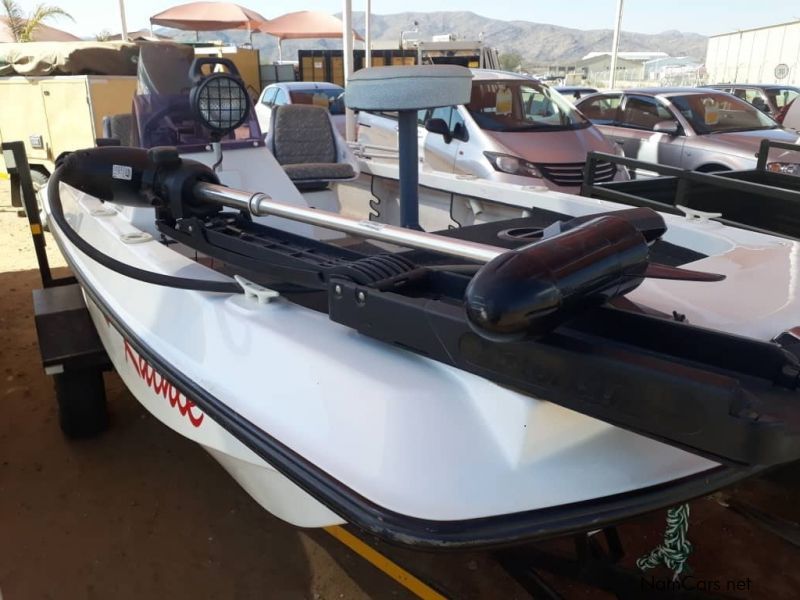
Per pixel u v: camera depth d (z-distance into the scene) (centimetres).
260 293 193
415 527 142
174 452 340
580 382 125
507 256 118
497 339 113
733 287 199
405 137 216
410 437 148
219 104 267
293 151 447
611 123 968
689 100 908
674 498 151
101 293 263
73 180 233
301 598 253
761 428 107
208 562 270
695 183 376
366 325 162
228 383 188
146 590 256
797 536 238
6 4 2284
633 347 136
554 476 147
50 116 771
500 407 146
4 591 254
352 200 462
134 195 231
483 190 354
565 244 122
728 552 272
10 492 309
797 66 3138
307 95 1206
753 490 263
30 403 387
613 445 153
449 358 146
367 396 154
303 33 2394
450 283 168
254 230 225
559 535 143
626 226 134
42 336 320
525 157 714
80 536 283
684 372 114
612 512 146
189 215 225
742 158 805
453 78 207
